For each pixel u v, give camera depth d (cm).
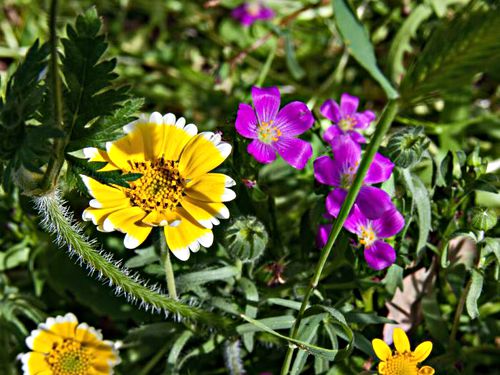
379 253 14
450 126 21
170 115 13
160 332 16
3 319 16
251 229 13
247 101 19
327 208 14
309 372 16
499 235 16
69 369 15
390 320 14
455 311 17
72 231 13
